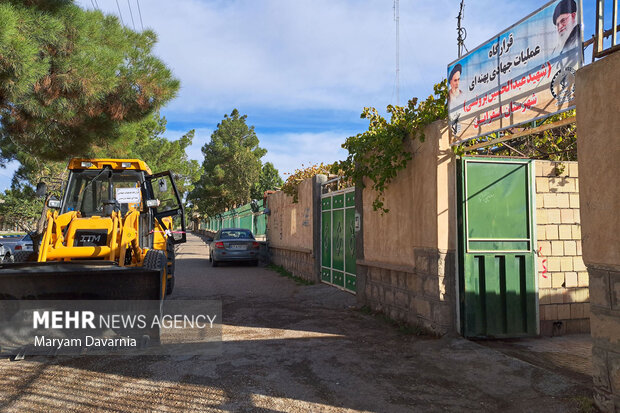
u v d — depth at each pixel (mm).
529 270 6246
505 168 6207
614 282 3418
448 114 5895
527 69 4629
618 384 3385
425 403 3951
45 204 8000
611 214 3420
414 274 6578
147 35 9625
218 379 4512
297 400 4012
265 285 11312
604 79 3471
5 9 6133
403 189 6863
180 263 17922
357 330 6566
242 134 51969
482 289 6070
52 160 10953
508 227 6191
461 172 5996
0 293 5305
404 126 6645
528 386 4215
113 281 5508
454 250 5973
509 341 6078
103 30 8812
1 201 32219
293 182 13438
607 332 3484
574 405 3709
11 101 7367
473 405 3902
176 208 9352
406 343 5832
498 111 5031
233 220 35688
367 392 4195
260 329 6629
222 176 48625
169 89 9234
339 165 8211
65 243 6672
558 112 4262
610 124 3418
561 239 6598
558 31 4270
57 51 7215
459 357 5121
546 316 6441
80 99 7863
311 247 11766
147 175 9039
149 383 4406
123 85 8789
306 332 6441
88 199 8539
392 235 7207
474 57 5422
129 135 11414
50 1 7258
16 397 4055
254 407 3855
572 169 6680
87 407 3855
